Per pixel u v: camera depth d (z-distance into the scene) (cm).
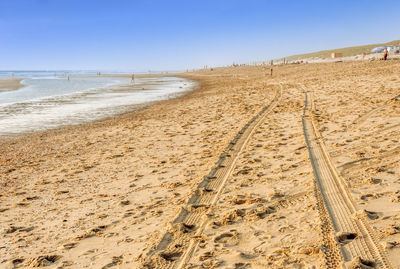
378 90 1589
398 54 4647
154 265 372
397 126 902
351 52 10425
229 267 354
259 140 942
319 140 864
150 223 493
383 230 392
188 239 429
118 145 1078
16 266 404
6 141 1251
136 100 2627
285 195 545
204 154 867
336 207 477
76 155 991
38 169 868
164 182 681
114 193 648
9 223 543
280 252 373
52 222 534
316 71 3588
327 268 332
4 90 4056
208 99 2233
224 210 510
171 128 1297
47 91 3828
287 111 1372
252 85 3055
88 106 2281
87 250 429
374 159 660
